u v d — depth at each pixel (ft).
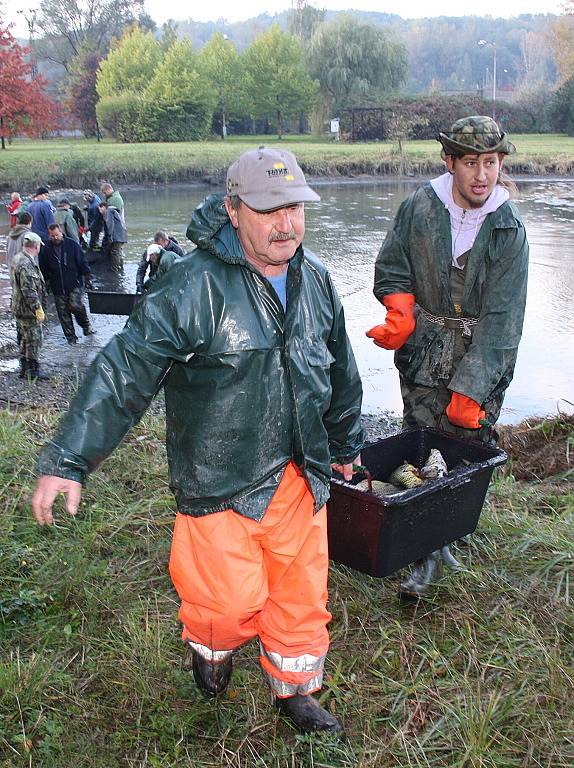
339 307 10.21
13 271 30.66
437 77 592.19
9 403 24.90
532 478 19.04
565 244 65.77
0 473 16.51
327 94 248.73
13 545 13.85
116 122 225.15
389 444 13.73
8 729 10.07
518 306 12.99
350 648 11.80
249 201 8.68
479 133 12.26
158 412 24.97
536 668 11.14
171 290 9.04
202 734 10.21
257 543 9.59
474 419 13.00
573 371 32.96
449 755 9.84
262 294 9.19
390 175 150.41
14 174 125.18
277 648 9.87
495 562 13.83
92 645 11.70
